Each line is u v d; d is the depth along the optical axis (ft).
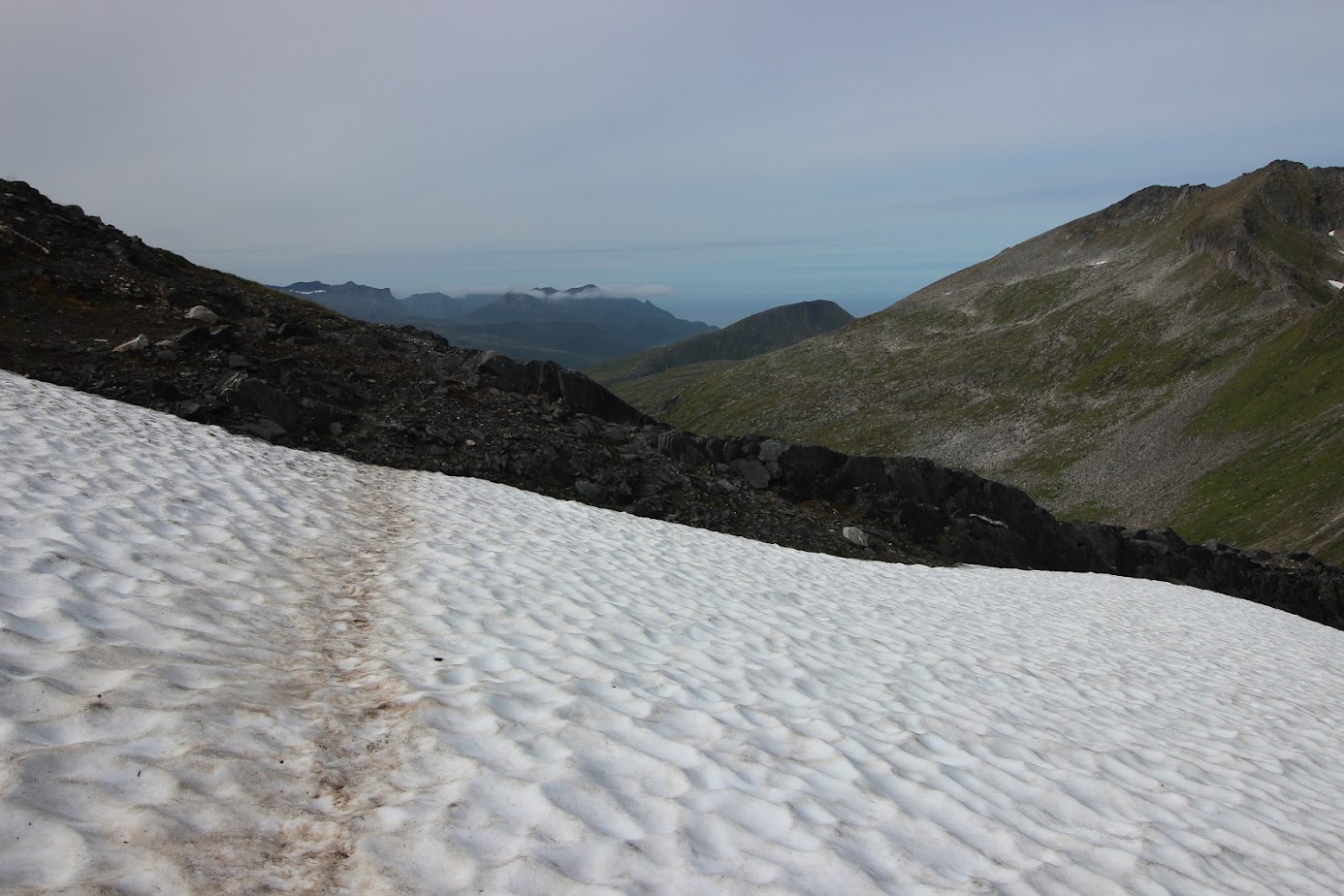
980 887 18.42
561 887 14.82
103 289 88.22
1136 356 641.40
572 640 32.73
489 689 24.38
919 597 63.26
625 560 52.54
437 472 72.64
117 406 61.62
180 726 18.03
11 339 71.51
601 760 20.72
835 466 108.37
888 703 33.40
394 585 36.37
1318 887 24.08
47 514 32.63
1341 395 431.84
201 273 115.14
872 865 18.26
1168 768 32.78
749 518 89.10
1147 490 452.76
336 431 74.69
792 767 23.38
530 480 78.79
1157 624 72.38
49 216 101.40
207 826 14.82
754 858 17.39
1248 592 125.80
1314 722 48.14
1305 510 340.18
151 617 25.16
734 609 45.78
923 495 109.70
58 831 13.35
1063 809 25.22
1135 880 20.83
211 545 35.50
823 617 48.98
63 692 18.08
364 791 17.52
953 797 23.53
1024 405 650.43
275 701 21.11
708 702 28.37
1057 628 61.87
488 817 16.79
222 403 70.23
